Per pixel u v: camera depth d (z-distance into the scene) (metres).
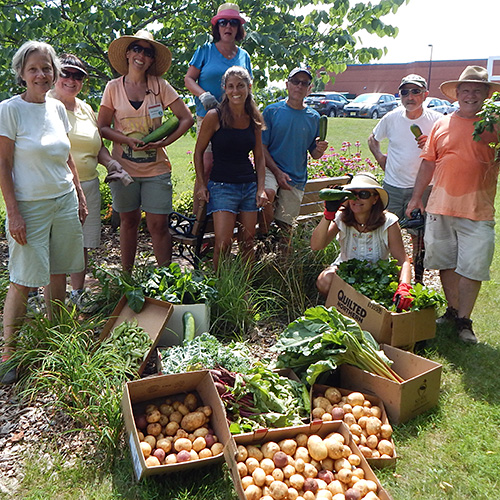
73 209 4.01
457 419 3.48
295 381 3.53
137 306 4.11
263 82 7.32
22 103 3.67
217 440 3.03
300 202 5.87
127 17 6.18
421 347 4.44
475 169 4.47
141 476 2.82
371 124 27.16
